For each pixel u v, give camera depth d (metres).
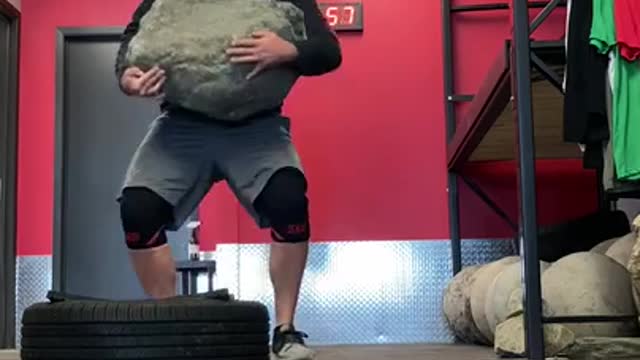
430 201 4.75
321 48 2.50
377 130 4.79
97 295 5.28
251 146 2.54
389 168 4.77
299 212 2.53
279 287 2.62
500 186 4.73
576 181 4.72
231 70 2.42
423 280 4.70
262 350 1.90
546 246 3.71
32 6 5.23
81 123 5.36
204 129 2.54
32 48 5.20
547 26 4.64
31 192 5.14
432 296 4.69
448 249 4.71
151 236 2.50
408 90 4.81
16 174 5.12
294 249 2.57
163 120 2.56
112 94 5.36
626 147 2.29
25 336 1.85
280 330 2.60
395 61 4.83
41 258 5.10
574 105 2.38
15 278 5.05
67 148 5.34
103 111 5.36
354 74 4.82
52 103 5.19
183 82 2.43
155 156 2.52
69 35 5.23
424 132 4.79
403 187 4.75
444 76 4.74
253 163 2.53
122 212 2.50
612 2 2.32
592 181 4.71
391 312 4.68
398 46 4.84
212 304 1.82
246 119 2.54
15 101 5.14
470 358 3.00
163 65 2.43
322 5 4.84
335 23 4.82
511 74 2.49
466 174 4.73
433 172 4.77
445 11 4.75
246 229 4.78
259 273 4.74
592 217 3.79
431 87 4.81
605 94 2.35
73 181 5.35
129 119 5.38
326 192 4.76
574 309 2.66
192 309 1.79
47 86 5.20
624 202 4.42
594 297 2.66
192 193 2.57
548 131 3.89
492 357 2.93
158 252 2.52
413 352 3.54
